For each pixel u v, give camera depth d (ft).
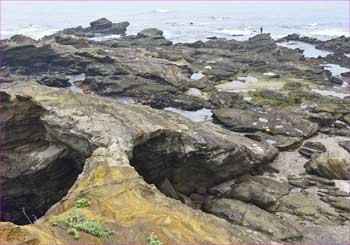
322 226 91.81
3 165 102.68
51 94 111.75
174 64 218.59
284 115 152.25
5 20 515.91
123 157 83.46
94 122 98.73
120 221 57.62
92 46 266.77
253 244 59.93
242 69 226.58
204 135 108.27
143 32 319.06
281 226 89.30
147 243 52.16
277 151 125.18
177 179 107.65
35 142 105.81
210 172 107.24
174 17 587.68
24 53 224.12
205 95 182.19
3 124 102.27
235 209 95.55
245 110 161.27
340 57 260.21
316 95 179.63
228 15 617.62
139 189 69.67
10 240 43.42
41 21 513.86
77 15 613.11
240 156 109.50
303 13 638.94
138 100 176.04
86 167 80.74
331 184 109.70
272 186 106.32
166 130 102.42
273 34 397.19
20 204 104.47
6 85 121.60
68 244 48.14
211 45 293.43
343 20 526.16
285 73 222.69
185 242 54.54
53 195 105.29
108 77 193.77
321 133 144.77
